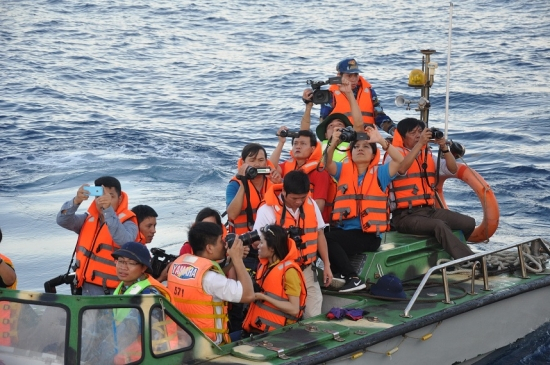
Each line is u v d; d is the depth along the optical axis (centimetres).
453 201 1426
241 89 2606
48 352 600
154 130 2067
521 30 3547
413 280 875
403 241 883
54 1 4566
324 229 852
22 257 1121
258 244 769
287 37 3547
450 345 794
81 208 1384
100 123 2162
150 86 2705
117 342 602
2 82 2705
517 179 1550
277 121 2156
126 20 4041
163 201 1416
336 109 982
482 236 988
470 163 1672
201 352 643
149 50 3341
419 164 913
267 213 761
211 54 3234
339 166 838
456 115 2152
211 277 664
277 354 650
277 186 762
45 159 1739
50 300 596
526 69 2781
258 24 3894
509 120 2081
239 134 2017
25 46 3384
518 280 891
